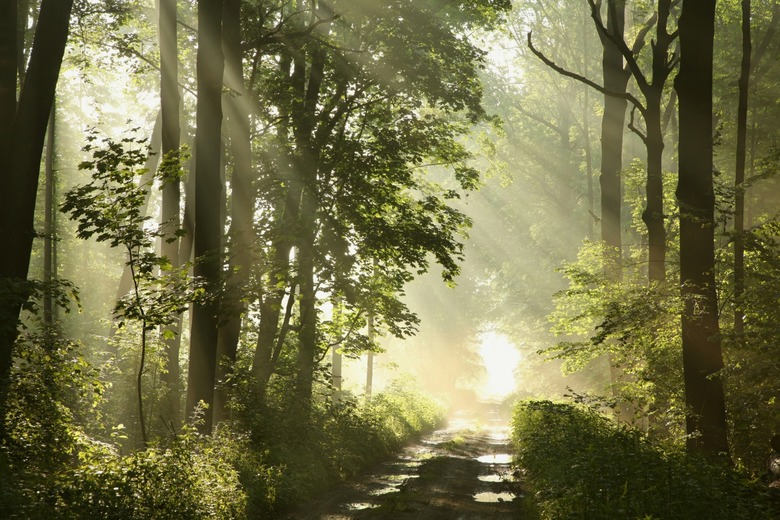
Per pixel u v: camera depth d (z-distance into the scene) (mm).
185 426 12742
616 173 26906
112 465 9719
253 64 21719
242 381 17453
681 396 16344
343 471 18359
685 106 15047
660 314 15023
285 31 22766
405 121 23109
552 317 23078
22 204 13055
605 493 10328
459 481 18094
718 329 14391
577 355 20922
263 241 17656
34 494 8047
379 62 23141
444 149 25734
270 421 17047
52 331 11695
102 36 25625
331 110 23125
